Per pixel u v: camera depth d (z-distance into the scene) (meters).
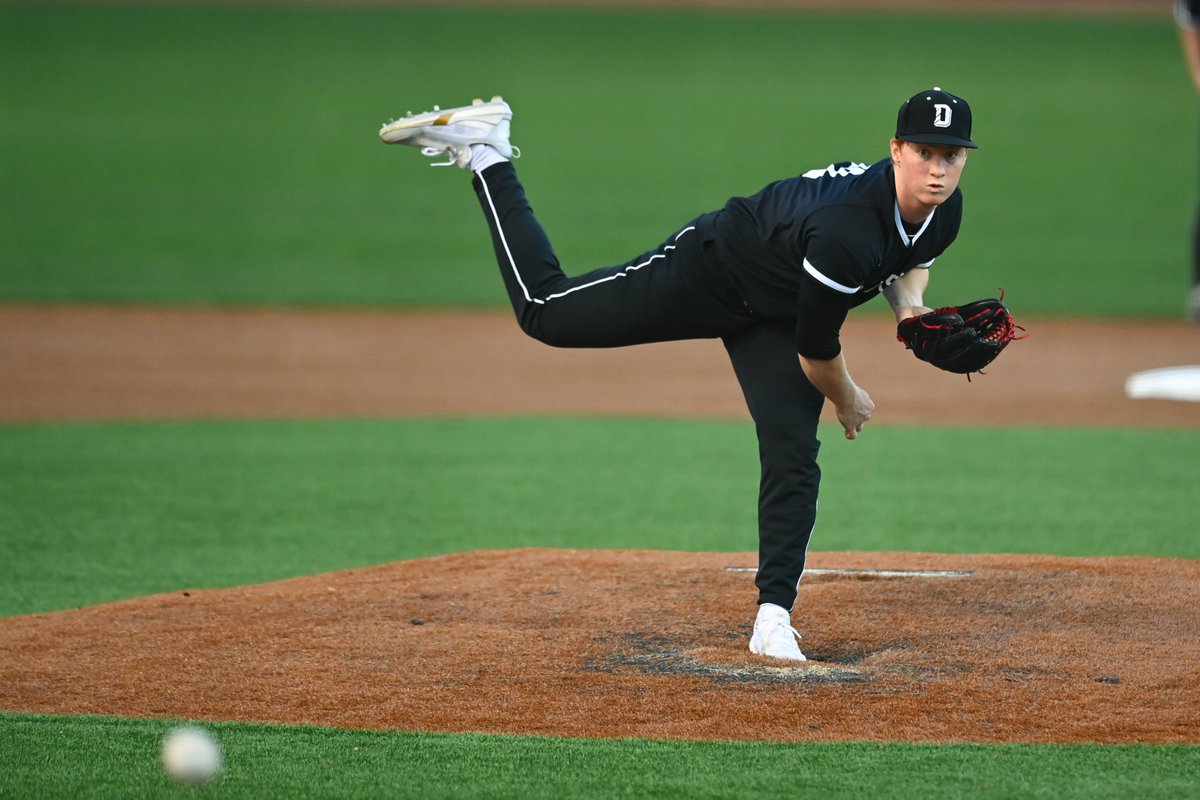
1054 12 135.62
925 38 120.06
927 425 37.91
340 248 66.81
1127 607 18.39
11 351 47.62
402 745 14.23
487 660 16.73
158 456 33.56
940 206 15.73
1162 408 40.47
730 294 16.16
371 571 21.20
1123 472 32.12
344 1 133.25
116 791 13.07
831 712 15.01
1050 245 67.81
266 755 13.98
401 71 104.06
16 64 102.50
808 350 15.32
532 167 80.69
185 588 22.84
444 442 35.75
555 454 34.47
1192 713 14.88
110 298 56.88
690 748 14.06
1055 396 42.19
